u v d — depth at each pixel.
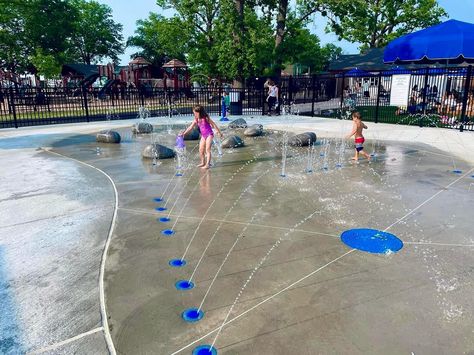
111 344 2.89
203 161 8.79
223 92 21.30
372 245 4.58
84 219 5.50
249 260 4.21
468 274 3.89
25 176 8.00
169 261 4.21
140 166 8.95
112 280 3.82
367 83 35.22
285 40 28.19
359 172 8.29
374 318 3.17
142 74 45.09
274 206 6.05
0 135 13.99
